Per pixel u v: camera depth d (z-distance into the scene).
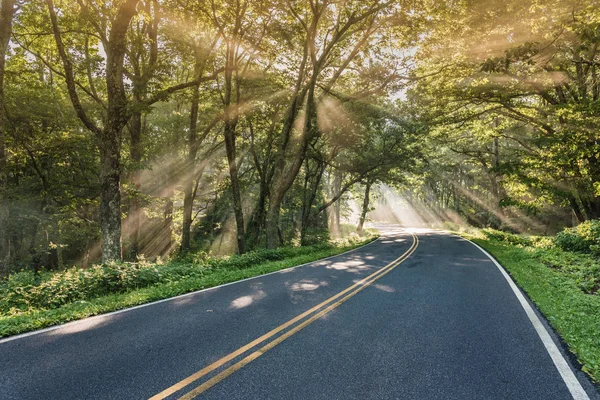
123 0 12.88
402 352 4.89
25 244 24.88
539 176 18.64
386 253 19.42
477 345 5.16
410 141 28.33
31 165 22.08
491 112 22.27
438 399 3.65
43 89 20.16
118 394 3.75
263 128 24.86
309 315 6.74
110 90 13.38
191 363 4.53
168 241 24.98
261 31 18.47
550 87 17.22
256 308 7.32
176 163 24.66
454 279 10.68
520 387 3.90
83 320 6.54
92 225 22.11
